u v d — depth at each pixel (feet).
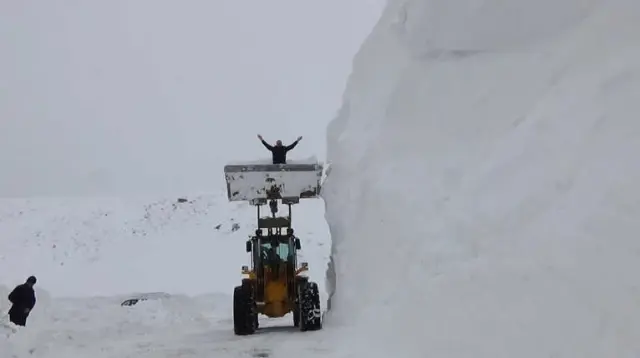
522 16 28.86
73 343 32.91
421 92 33.71
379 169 33.88
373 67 41.39
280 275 35.32
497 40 30.12
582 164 20.12
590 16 26.05
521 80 27.37
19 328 38.32
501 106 27.73
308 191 36.55
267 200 37.68
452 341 19.42
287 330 34.55
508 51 29.55
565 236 18.12
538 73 26.58
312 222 119.96
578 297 16.15
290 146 38.55
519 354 16.46
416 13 35.65
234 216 128.98
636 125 19.40
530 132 24.13
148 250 115.96
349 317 30.40
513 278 18.93
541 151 22.80
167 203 142.41
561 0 27.40
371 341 24.14
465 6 31.32
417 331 21.84
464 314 19.98
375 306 27.30
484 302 19.47
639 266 15.24
